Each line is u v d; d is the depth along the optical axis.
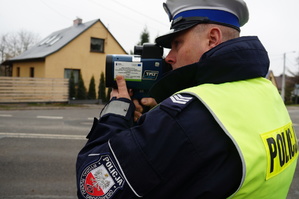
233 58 0.93
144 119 0.92
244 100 0.90
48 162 4.44
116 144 0.88
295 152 1.11
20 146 5.43
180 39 1.09
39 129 7.32
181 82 1.02
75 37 16.77
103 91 16.53
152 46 1.24
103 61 18.06
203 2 1.02
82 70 17.27
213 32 1.02
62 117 9.98
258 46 1.00
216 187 0.80
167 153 0.82
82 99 15.92
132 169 0.83
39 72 16.83
